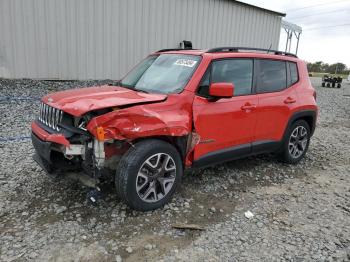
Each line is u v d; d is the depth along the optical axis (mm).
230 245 3324
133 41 11281
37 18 9375
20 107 7973
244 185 4812
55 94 4125
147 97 3906
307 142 6020
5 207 3746
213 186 4664
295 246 3363
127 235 3367
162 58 4887
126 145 3809
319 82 35906
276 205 4254
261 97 4949
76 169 3930
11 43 9156
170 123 3764
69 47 10094
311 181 5188
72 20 9961
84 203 3904
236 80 4680
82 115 3404
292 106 5426
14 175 4570
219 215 3895
